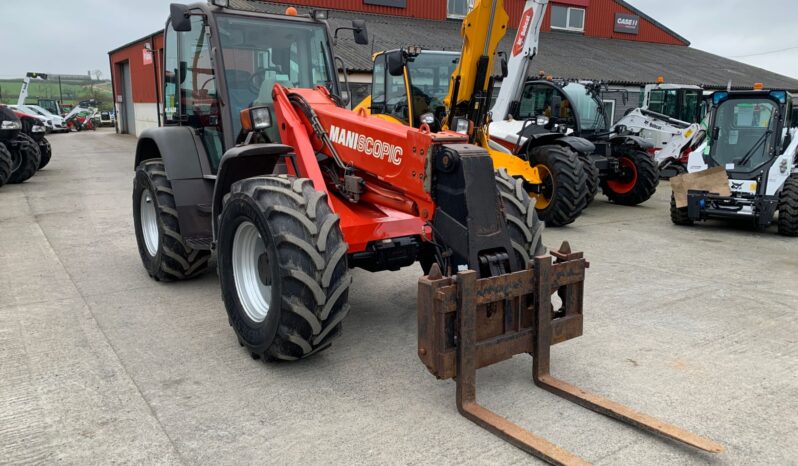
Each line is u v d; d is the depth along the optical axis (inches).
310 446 107.0
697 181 319.3
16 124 450.6
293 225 126.0
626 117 564.7
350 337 159.0
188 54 192.9
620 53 981.8
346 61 579.8
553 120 341.7
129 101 1181.1
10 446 107.0
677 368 140.9
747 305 189.0
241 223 141.6
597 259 249.6
